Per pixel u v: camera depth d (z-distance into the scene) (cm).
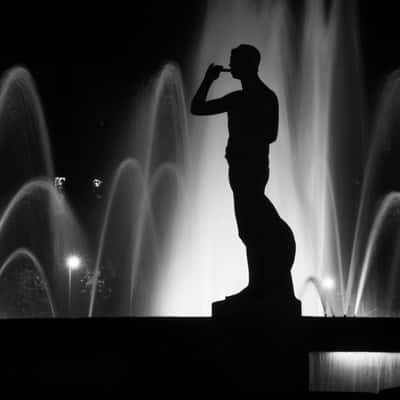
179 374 1099
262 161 1127
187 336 1111
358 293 3216
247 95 1136
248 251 1122
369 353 1304
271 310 1084
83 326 1132
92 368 1124
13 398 1002
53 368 1125
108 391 1063
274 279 1106
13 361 1122
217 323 1104
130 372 1114
